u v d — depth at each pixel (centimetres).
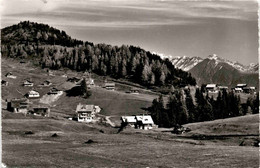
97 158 6366
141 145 8025
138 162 6078
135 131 12550
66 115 17238
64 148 7406
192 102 18112
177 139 9900
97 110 18988
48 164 5769
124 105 19975
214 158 6222
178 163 5953
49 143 8119
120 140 8969
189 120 16238
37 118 13350
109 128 13788
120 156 6594
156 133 11956
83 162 6038
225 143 9194
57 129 11438
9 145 7525
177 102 17512
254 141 8362
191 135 11356
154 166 5741
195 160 6125
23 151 6831
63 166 5647
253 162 5825
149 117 15612
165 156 6544
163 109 18000
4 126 10444
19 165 5594
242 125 11825
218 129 11969
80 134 9875
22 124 11181
